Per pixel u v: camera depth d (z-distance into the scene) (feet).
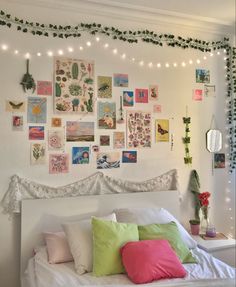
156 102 10.64
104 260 7.11
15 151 8.86
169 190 10.65
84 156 9.63
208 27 11.29
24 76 8.93
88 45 9.73
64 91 9.41
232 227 11.79
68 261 7.81
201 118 11.35
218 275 7.07
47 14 9.25
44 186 9.10
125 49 10.23
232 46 11.91
